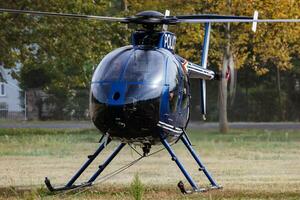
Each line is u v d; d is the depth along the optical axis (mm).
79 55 120188
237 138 107938
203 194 44031
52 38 119438
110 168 64312
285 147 90625
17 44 119188
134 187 33375
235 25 123938
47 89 171750
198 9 124125
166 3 124312
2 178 55125
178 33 124125
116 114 41344
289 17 124625
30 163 68250
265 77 168500
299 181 53406
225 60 123438
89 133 117438
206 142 98375
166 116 42562
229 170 62812
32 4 117312
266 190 46875
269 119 168250
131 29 122812
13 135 110750
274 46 127938
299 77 169375
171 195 43562
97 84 42219
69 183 45125
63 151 82438
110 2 124812
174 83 43031
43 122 167250
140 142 43312
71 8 117875
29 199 39312
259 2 123062
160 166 66312
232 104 167375
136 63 42375
